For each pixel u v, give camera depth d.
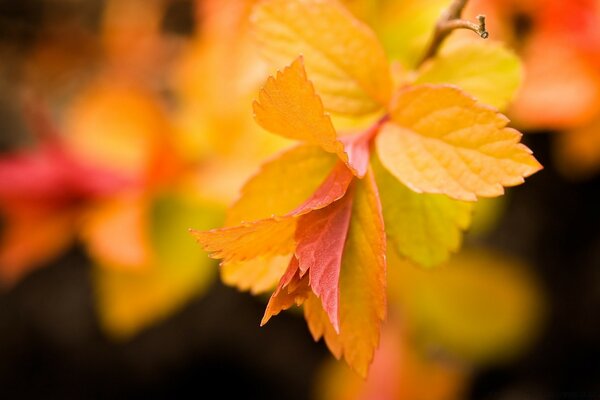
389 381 0.33
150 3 0.40
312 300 0.19
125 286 0.30
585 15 0.27
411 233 0.20
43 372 0.45
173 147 0.30
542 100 0.27
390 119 0.20
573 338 0.42
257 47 0.21
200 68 0.29
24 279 0.45
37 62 0.42
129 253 0.28
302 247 0.18
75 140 0.31
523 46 0.28
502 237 0.41
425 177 0.19
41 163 0.29
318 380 0.44
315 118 0.18
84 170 0.30
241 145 0.28
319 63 0.21
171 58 0.40
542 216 0.41
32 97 0.40
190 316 0.45
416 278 0.32
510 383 0.43
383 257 0.18
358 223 0.19
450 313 0.32
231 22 0.27
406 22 0.25
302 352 0.45
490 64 0.21
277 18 0.21
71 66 0.42
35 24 0.42
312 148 0.20
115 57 0.40
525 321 0.33
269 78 0.18
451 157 0.19
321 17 0.21
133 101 0.31
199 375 0.46
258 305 0.45
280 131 0.19
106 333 0.45
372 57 0.21
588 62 0.27
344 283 0.19
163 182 0.30
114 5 0.40
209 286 0.44
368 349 0.19
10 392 0.45
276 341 0.45
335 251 0.19
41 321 0.45
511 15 0.28
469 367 0.40
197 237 0.18
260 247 0.19
